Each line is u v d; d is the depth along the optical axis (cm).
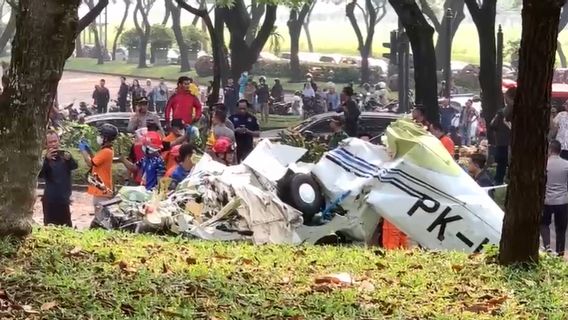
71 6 766
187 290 677
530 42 748
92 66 6912
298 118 3972
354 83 5591
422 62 2164
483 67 2317
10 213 785
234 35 3484
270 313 635
